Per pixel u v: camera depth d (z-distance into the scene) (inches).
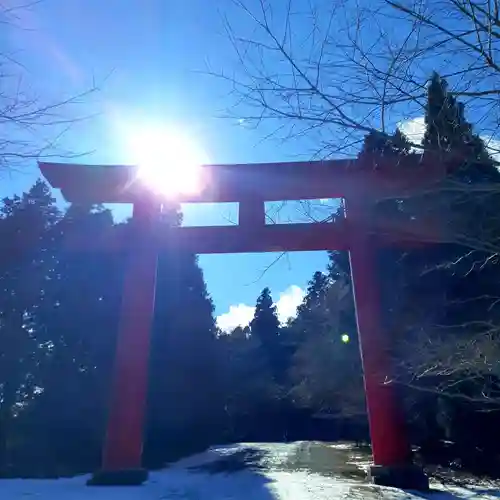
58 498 318.3
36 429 600.7
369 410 382.3
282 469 533.6
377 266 411.5
